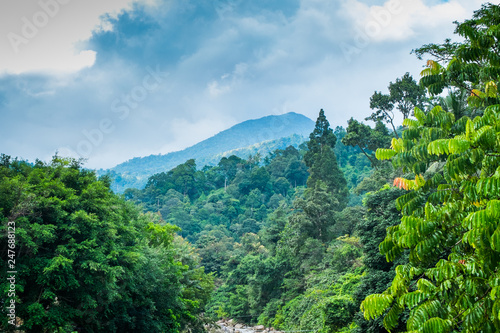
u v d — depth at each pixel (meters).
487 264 7.88
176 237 47.81
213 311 67.06
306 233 54.62
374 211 30.36
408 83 60.38
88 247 19.84
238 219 127.94
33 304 17.84
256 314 59.78
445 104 36.78
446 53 16.75
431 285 8.35
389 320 8.97
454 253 9.12
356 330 24.11
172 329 30.56
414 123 10.88
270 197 137.38
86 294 19.98
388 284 23.19
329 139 85.50
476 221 7.27
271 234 67.44
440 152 8.88
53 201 19.84
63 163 23.23
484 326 7.65
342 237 50.66
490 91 10.92
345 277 39.03
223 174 170.38
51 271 18.23
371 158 68.12
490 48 10.98
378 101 62.28
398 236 9.19
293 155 152.50
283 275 59.47
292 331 42.94
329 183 74.62
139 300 26.62
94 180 23.91
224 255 84.88
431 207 8.98
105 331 23.73
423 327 7.57
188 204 139.50
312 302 43.84
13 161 21.98
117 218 23.77
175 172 158.25
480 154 8.52
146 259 24.31
